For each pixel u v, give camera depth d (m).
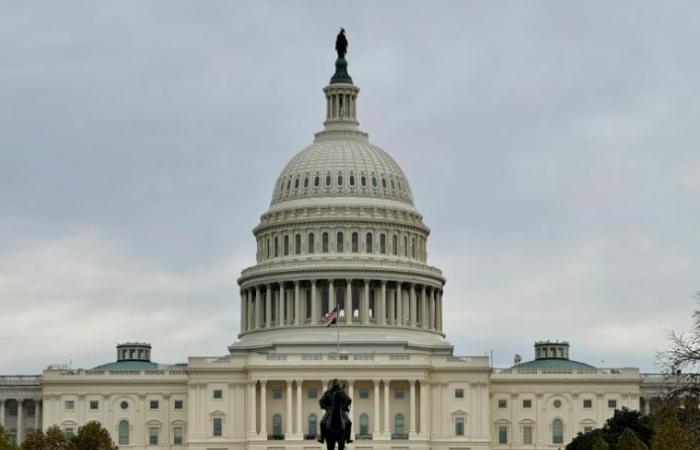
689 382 124.12
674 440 144.00
